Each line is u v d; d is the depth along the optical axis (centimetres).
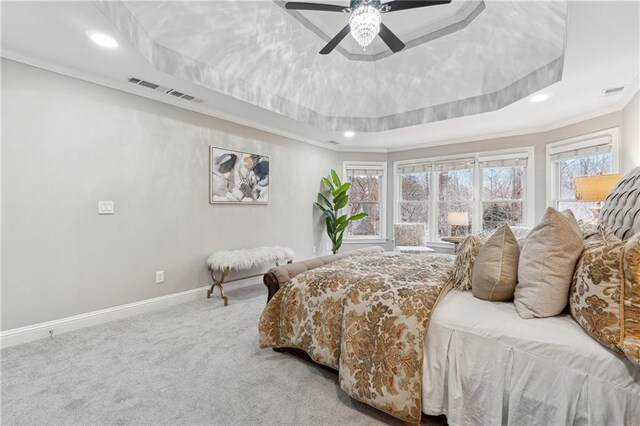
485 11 264
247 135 415
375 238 582
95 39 218
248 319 292
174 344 237
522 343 126
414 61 345
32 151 242
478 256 167
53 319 253
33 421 150
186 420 153
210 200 371
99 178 279
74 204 264
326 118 443
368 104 425
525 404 123
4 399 167
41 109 246
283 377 192
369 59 359
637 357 98
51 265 252
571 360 115
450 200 512
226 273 350
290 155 484
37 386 179
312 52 331
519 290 144
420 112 406
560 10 226
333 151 568
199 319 291
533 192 429
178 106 338
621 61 238
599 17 183
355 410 162
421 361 145
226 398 170
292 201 489
